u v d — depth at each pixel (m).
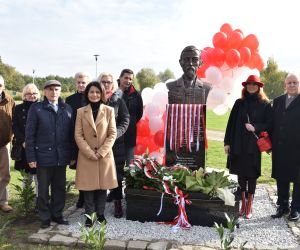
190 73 5.91
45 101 4.64
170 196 4.87
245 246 4.18
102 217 4.83
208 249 4.07
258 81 5.14
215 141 15.02
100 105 4.74
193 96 5.92
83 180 4.62
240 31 7.95
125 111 5.21
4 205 5.42
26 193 5.18
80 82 5.47
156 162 5.21
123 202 5.91
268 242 4.32
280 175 5.12
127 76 6.12
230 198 4.68
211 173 5.07
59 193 4.81
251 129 5.05
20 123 5.30
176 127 5.67
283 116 5.11
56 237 4.33
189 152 5.64
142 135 7.02
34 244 4.26
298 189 5.05
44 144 4.57
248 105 5.23
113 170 4.75
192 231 4.62
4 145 5.33
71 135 4.78
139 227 4.75
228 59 7.31
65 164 4.69
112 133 4.72
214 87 7.31
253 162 5.11
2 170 5.41
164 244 4.14
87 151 4.54
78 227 4.71
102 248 3.98
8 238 4.42
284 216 5.28
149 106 6.77
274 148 5.19
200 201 4.78
